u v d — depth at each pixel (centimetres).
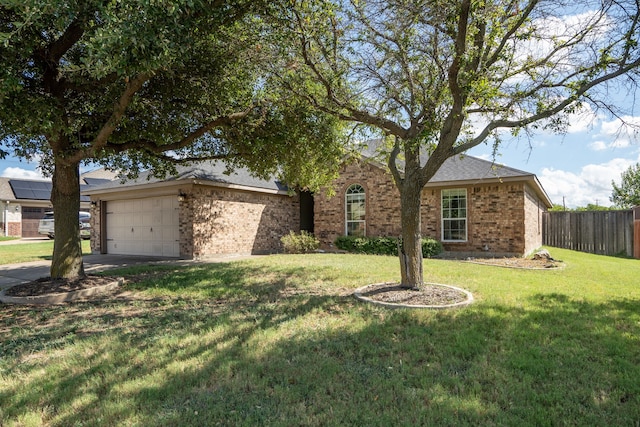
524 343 427
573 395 315
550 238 1850
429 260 1180
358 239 1436
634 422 278
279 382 339
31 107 518
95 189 1553
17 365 382
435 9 539
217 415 286
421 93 691
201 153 999
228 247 1405
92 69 479
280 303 615
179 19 480
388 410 292
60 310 600
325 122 863
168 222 1353
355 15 615
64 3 414
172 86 738
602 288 741
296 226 1767
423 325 488
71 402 307
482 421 277
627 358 388
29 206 2909
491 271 939
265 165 945
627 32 512
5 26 490
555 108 545
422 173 657
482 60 575
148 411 292
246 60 721
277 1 583
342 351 407
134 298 682
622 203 2853
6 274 996
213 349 412
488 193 1330
